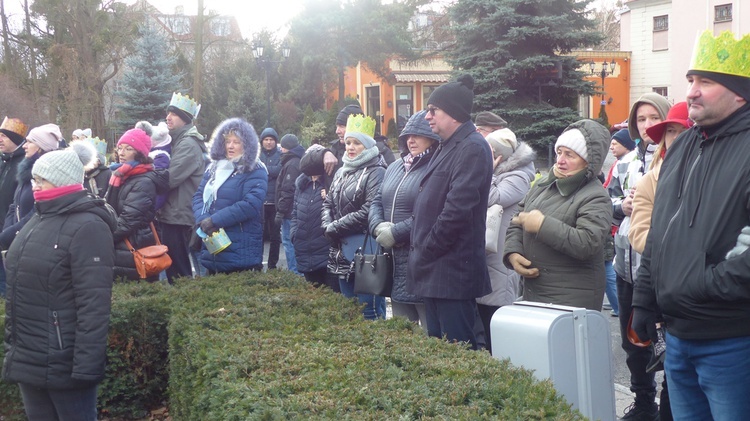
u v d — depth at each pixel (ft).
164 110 97.91
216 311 14.83
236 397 9.81
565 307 11.87
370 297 20.24
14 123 24.94
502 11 78.54
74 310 12.94
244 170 20.51
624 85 133.69
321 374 10.41
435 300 14.62
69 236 12.84
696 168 9.95
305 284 18.44
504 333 12.01
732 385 9.59
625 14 135.64
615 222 20.20
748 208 9.28
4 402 16.55
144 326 17.31
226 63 135.13
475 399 9.20
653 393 15.65
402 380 10.05
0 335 16.38
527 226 13.92
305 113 117.91
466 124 14.88
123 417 17.44
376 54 118.01
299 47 122.01
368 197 18.90
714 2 118.73
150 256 20.26
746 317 9.40
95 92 103.81
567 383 11.39
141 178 20.79
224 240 19.95
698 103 9.76
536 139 82.07
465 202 14.15
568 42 80.89
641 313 11.10
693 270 9.61
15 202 23.32
